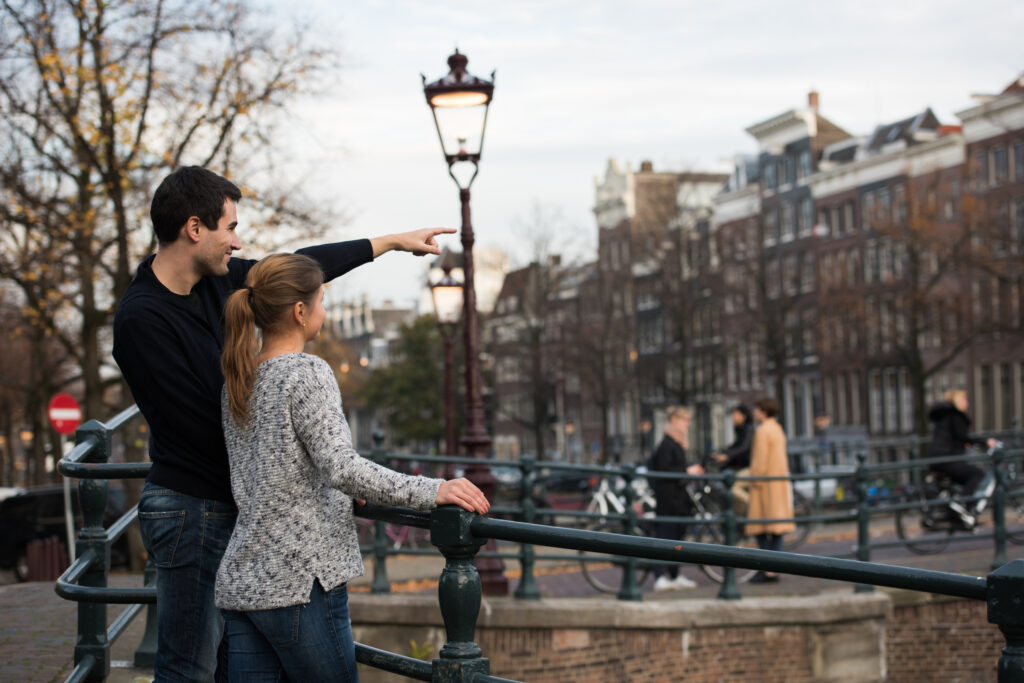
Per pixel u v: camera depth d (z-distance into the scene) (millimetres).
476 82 10484
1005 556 11609
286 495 2844
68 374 38594
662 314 48500
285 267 2953
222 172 18625
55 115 17953
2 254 18797
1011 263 31609
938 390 41344
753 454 11828
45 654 5613
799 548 14570
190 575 3098
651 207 45406
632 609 9375
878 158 43312
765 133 49469
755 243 42312
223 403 2984
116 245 19156
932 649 10492
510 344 51656
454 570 2975
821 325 39031
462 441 10984
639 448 56875
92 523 4211
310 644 2844
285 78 18891
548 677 9164
